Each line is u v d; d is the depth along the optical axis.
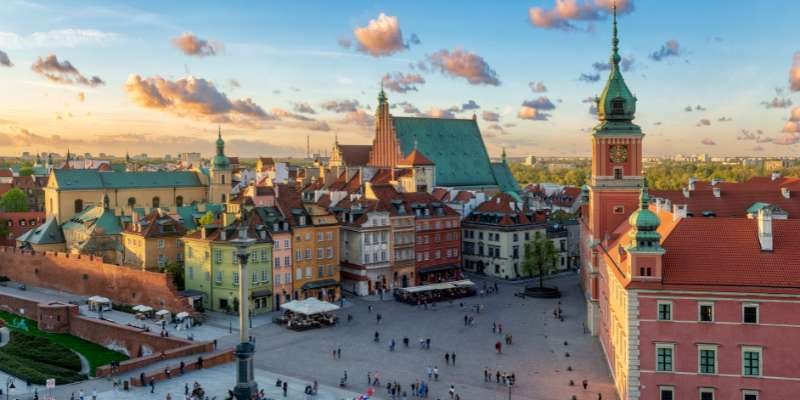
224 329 124.44
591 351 110.62
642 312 76.44
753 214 88.56
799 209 124.06
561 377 97.75
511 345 115.00
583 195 167.75
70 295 151.88
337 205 170.12
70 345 118.81
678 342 75.75
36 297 148.88
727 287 74.06
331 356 109.44
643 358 76.62
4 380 94.75
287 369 102.75
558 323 129.88
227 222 141.50
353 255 157.12
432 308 142.88
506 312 139.12
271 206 146.62
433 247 172.25
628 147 121.81
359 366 104.31
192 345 106.62
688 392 75.75
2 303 142.12
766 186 152.75
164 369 97.31
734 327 74.44
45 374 97.31
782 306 73.19
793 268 74.75
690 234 80.00
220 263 137.62
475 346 114.69
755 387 74.06
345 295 155.38
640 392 76.81
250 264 136.25
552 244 163.12
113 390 90.94
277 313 138.12
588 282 131.50
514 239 179.00
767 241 77.06
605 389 92.19
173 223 157.25
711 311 75.00
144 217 160.38
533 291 156.50
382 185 168.38
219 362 104.62
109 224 165.88
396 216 161.12
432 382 96.56
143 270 137.50
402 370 102.31
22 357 106.50
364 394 90.56
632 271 76.44
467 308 142.88
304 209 150.00
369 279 156.50
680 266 76.88
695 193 129.88
